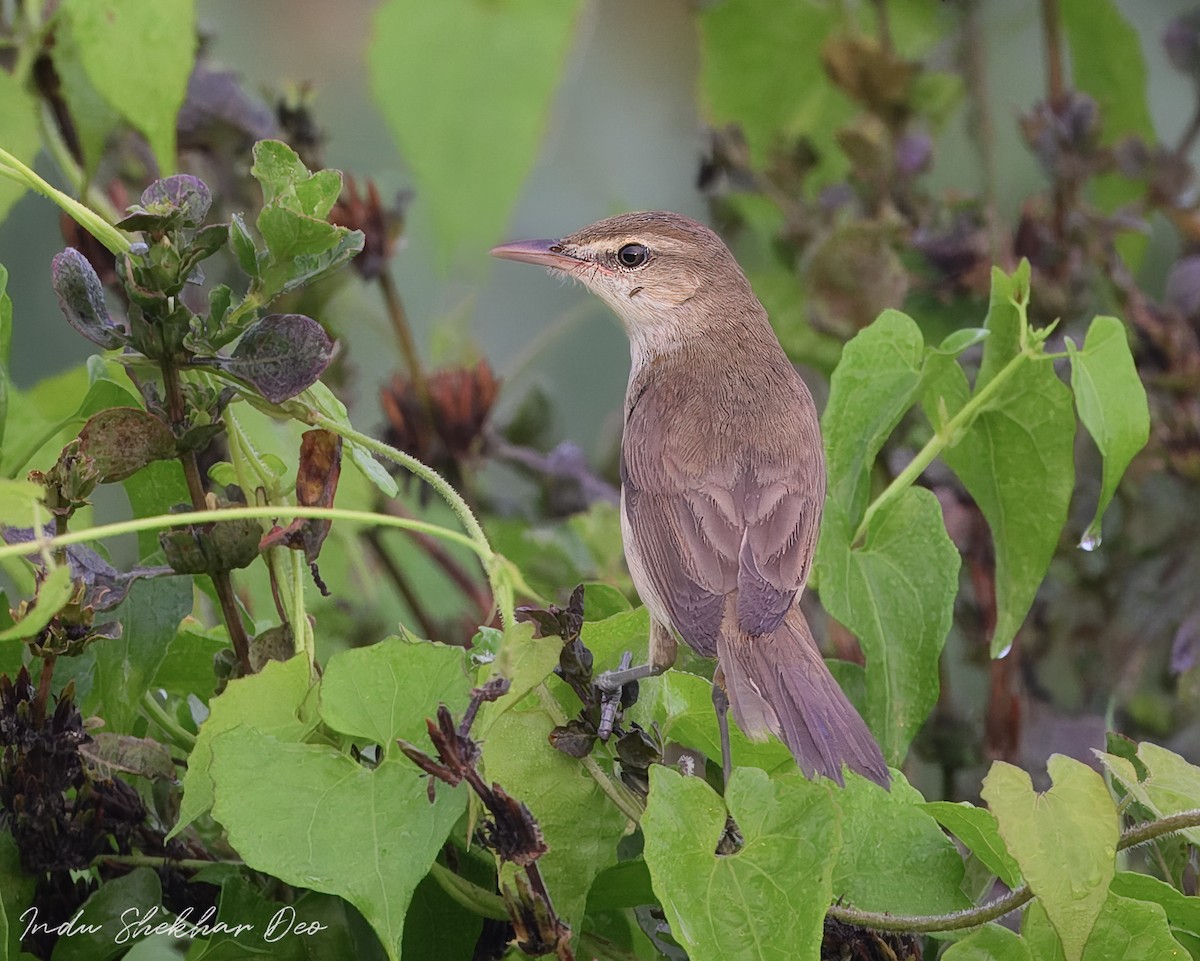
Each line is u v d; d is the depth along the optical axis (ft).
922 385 14.80
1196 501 15.21
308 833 14.49
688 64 15.49
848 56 15.24
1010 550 14.82
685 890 14.51
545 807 14.58
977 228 15.26
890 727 14.75
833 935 14.60
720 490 14.87
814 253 15.20
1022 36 15.47
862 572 14.76
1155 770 14.61
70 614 14.56
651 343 15.07
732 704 14.69
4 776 14.58
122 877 14.60
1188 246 15.30
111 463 14.56
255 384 14.57
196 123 15.08
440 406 15.15
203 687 14.70
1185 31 15.31
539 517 15.17
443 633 15.21
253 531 14.58
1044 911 14.51
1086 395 14.75
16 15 14.87
